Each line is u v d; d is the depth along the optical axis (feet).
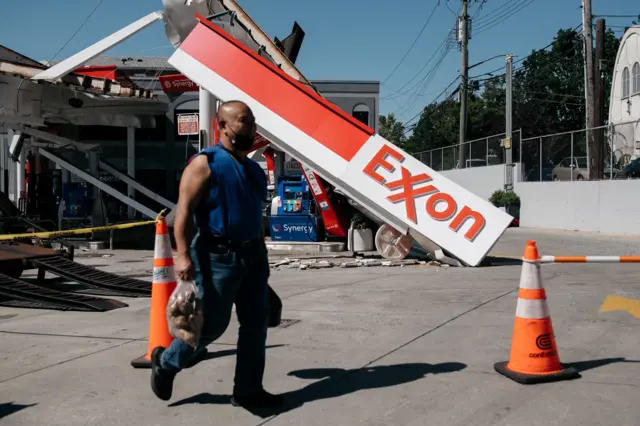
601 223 64.69
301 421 12.28
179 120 52.75
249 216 12.27
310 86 43.09
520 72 177.99
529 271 14.52
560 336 18.39
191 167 11.91
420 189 35.91
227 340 18.83
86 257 47.75
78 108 61.05
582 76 175.94
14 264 29.40
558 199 72.43
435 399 13.28
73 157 81.30
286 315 22.25
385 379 14.69
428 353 16.83
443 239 35.14
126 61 88.94
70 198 59.62
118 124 66.39
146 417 12.64
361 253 43.21
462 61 110.22
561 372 14.34
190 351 12.04
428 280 30.48
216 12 43.01
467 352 16.83
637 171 62.49
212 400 13.57
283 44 48.42
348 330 19.70
